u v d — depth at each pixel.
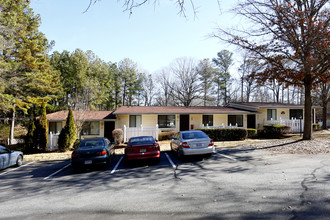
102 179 6.52
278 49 11.09
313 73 10.23
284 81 11.09
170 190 5.05
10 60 14.23
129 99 42.84
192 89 40.19
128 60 41.00
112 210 4.04
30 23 17.03
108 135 19.47
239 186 5.01
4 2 12.56
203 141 8.41
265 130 18.36
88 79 28.36
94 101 28.72
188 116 19.86
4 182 6.81
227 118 20.61
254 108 20.69
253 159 8.09
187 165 7.77
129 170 7.56
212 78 39.09
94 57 36.06
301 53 10.24
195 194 4.66
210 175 6.20
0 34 12.45
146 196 4.73
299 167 6.45
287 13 10.38
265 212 3.56
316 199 3.97
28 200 4.88
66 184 6.18
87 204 4.43
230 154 9.48
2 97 13.82
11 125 19.97
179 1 4.12
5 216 3.97
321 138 12.10
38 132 14.07
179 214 3.69
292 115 22.19
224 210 3.73
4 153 8.70
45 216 3.90
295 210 3.57
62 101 29.50
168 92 42.88
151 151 8.23
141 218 3.62
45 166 9.42
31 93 17.09
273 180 5.30
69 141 13.91
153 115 19.09
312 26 9.71
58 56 31.53
